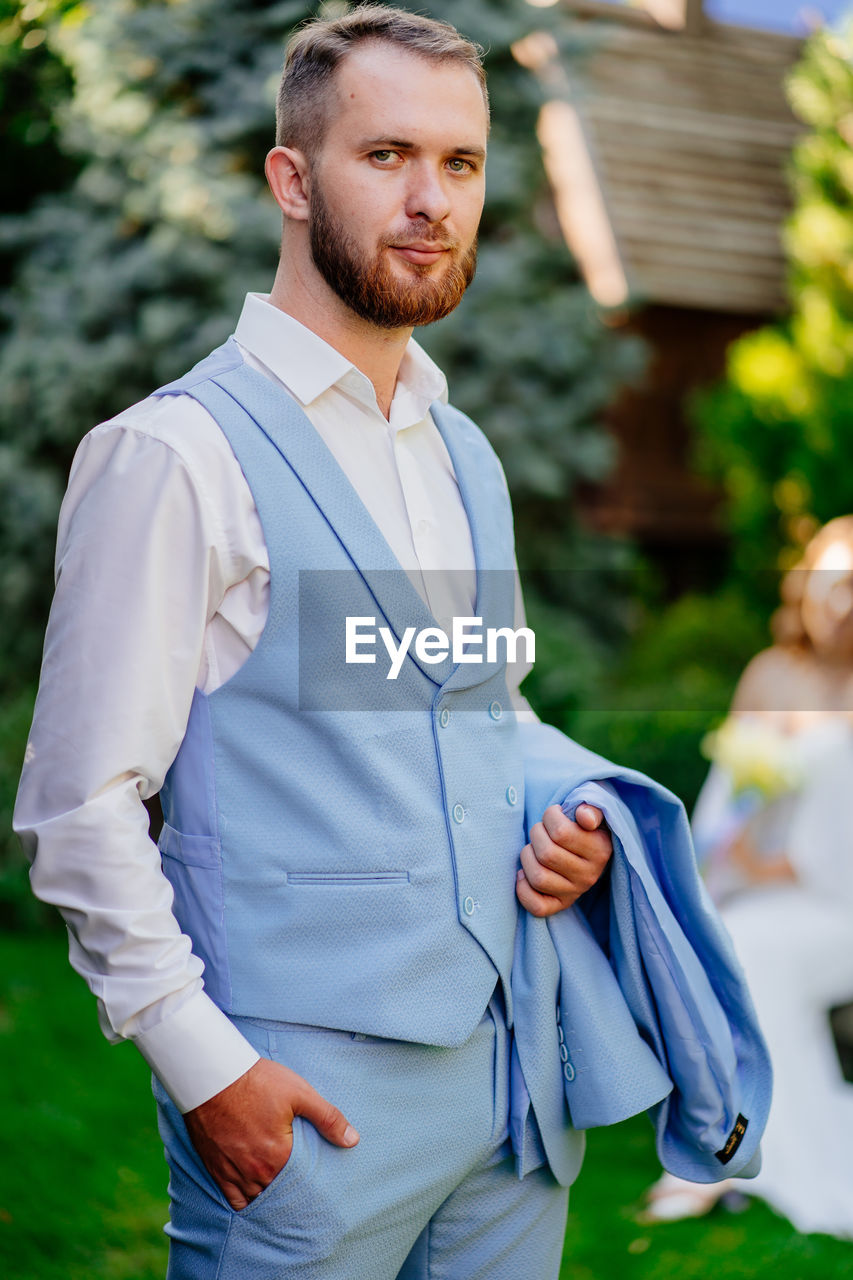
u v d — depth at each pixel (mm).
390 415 1580
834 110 7574
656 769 4934
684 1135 1659
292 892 1395
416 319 1469
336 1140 1354
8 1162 2855
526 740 1729
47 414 5738
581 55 6820
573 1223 2902
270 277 5695
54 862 1327
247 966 1396
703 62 10023
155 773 1380
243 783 1413
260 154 5875
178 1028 1320
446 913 1435
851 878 3211
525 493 7023
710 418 7824
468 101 1465
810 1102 3025
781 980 3105
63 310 5828
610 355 7223
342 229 1443
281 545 1395
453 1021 1426
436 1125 1437
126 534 1354
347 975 1387
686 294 8711
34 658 5879
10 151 5516
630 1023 1597
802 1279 2596
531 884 1540
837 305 7461
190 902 1441
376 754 1417
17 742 5090
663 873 1661
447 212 1438
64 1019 3809
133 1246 2625
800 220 7664
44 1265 2510
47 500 5762
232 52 5758
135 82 5703
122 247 5898
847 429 7008
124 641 1339
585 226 9094
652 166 9188
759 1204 2941
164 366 5703
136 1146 3072
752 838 3363
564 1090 1566
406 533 1530
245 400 1443
